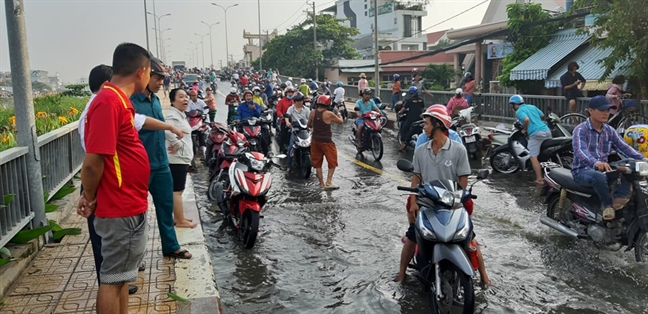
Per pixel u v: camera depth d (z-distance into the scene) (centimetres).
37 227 526
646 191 545
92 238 408
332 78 4862
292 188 939
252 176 642
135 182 327
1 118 1010
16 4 516
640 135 828
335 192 901
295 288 515
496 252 597
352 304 479
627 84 1379
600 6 1313
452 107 1327
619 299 476
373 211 776
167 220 529
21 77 523
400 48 6016
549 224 629
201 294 450
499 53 2277
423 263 462
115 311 332
